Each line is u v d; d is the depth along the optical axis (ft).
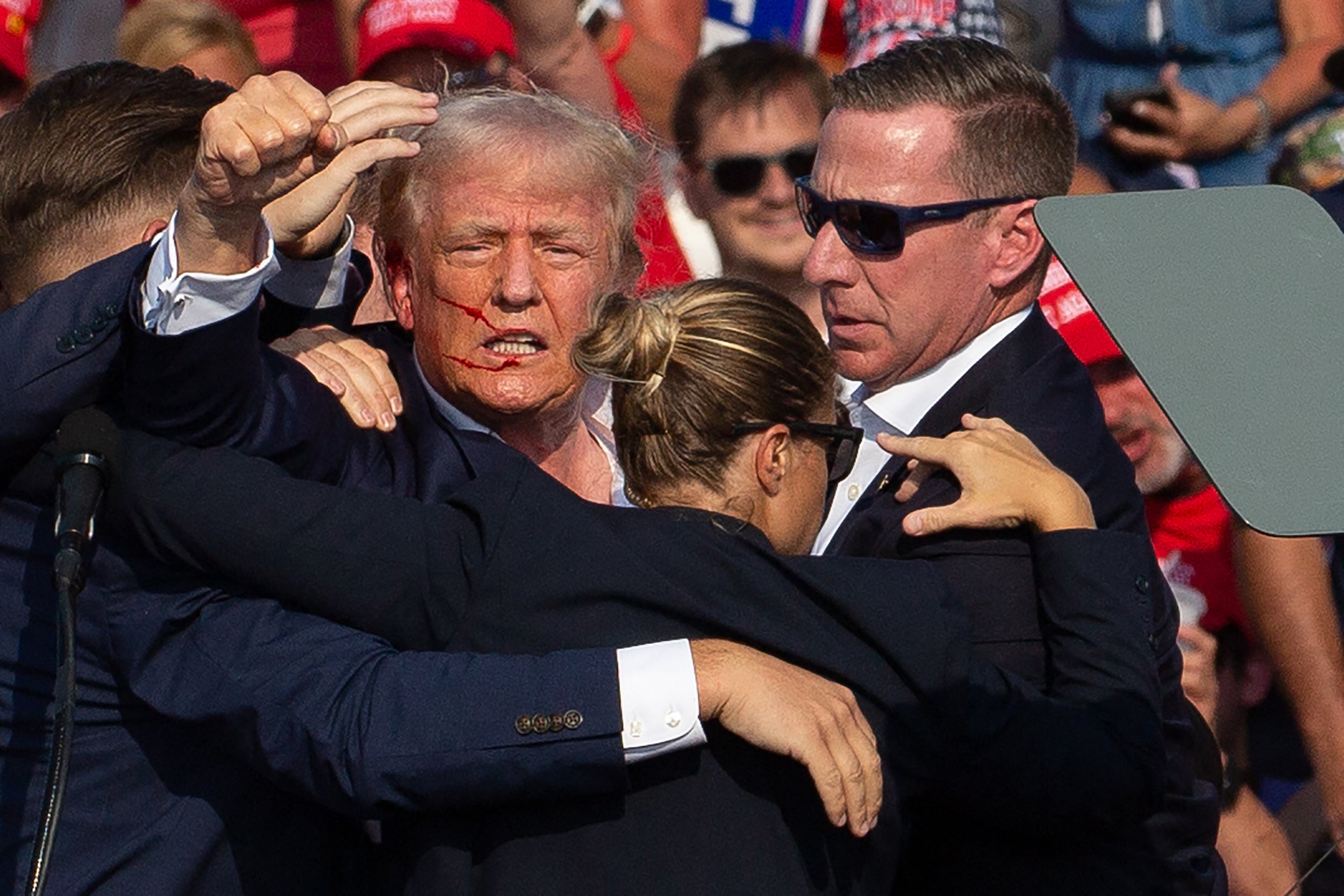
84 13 56.44
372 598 25.59
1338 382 18.31
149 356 25.36
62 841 26.50
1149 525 43.80
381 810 24.67
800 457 26.55
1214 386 18.29
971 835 29.07
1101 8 56.13
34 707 26.91
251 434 26.96
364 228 35.29
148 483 25.76
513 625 25.32
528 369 31.19
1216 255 19.03
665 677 24.20
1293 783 42.63
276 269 25.68
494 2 49.29
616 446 28.30
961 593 28.81
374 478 30.25
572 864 24.40
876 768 24.41
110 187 28.02
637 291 33.17
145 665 26.20
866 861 25.44
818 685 24.70
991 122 32.94
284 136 23.48
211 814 26.86
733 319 26.09
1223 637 43.42
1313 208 19.33
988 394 32.45
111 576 26.43
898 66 33.58
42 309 26.17
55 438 26.61
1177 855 30.53
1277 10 54.80
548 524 25.66
